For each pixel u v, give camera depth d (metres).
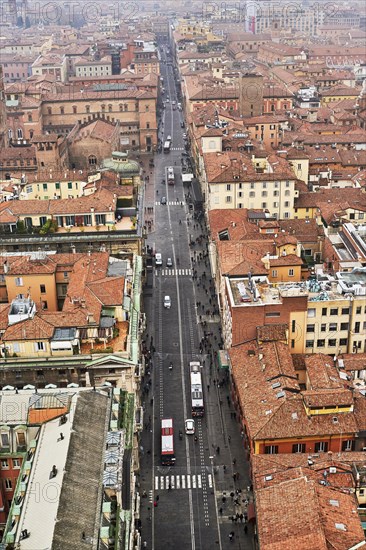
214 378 166.25
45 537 87.00
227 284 165.12
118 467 100.44
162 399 158.38
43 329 130.25
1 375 130.62
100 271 156.00
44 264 158.50
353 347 156.00
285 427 127.94
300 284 159.62
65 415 109.38
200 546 118.12
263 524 102.38
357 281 159.88
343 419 129.12
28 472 101.31
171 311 198.75
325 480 108.69
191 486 132.25
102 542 89.44
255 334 153.88
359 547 95.62
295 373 143.12
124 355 131.00
